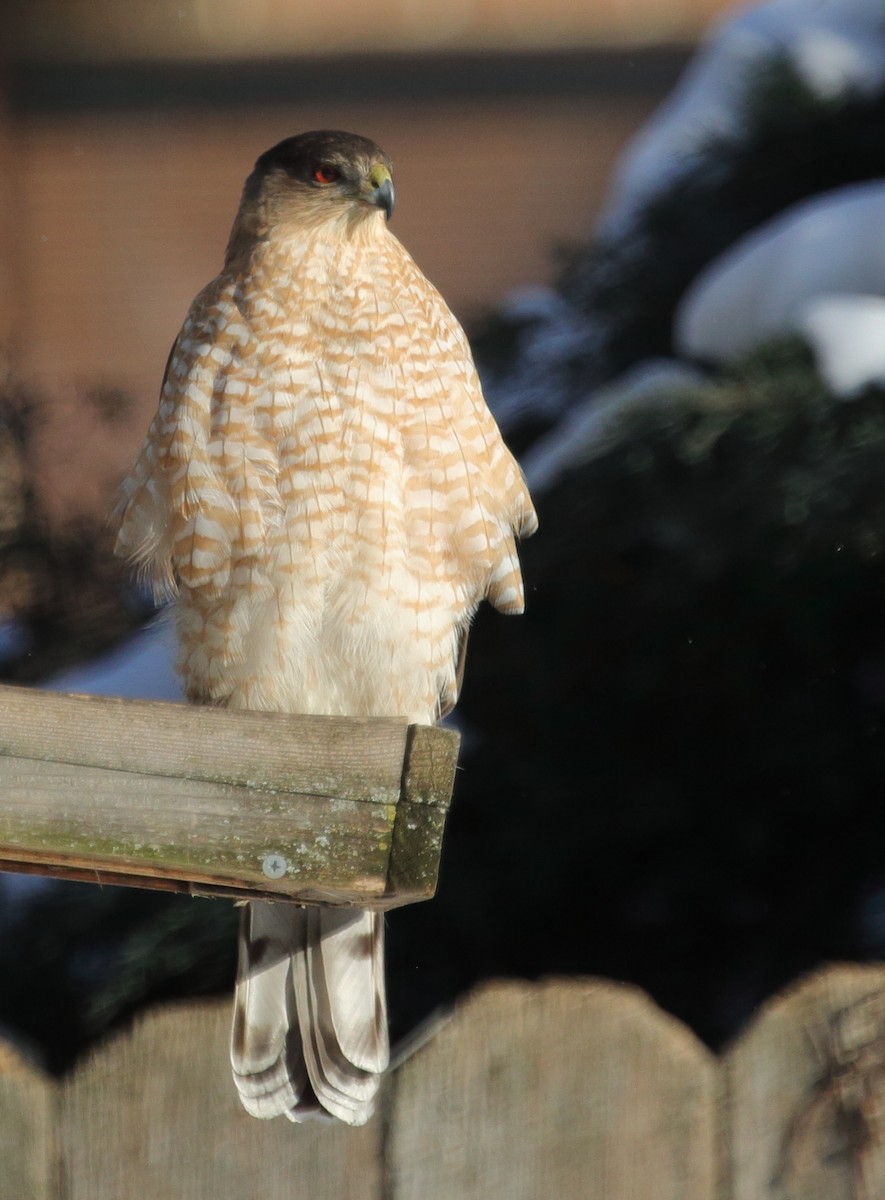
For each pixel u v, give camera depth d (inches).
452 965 320.8
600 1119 187.0
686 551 317.7
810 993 191.9
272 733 174.4
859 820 317.7
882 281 330.3
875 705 319.6
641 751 325.7
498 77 795.4
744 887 320.2
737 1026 310.8
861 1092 189.2
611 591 327.9
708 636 320.2
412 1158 185.5
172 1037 185.6
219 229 803.4
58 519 426.3
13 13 797.9
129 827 172.9
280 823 173.0
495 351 405.1
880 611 318.0
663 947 321.1
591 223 786.2
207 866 172.7
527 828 324.8
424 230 794.2
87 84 804.0
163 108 806.5
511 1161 185.9
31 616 403.9
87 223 800.9
